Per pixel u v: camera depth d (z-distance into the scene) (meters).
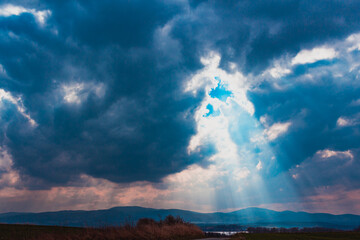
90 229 25.50
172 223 35.19
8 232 27.34
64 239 23.66
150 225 29.12
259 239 29.70
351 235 38.06
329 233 44.97
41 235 24.81
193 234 33.12
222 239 29.09
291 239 29.73
